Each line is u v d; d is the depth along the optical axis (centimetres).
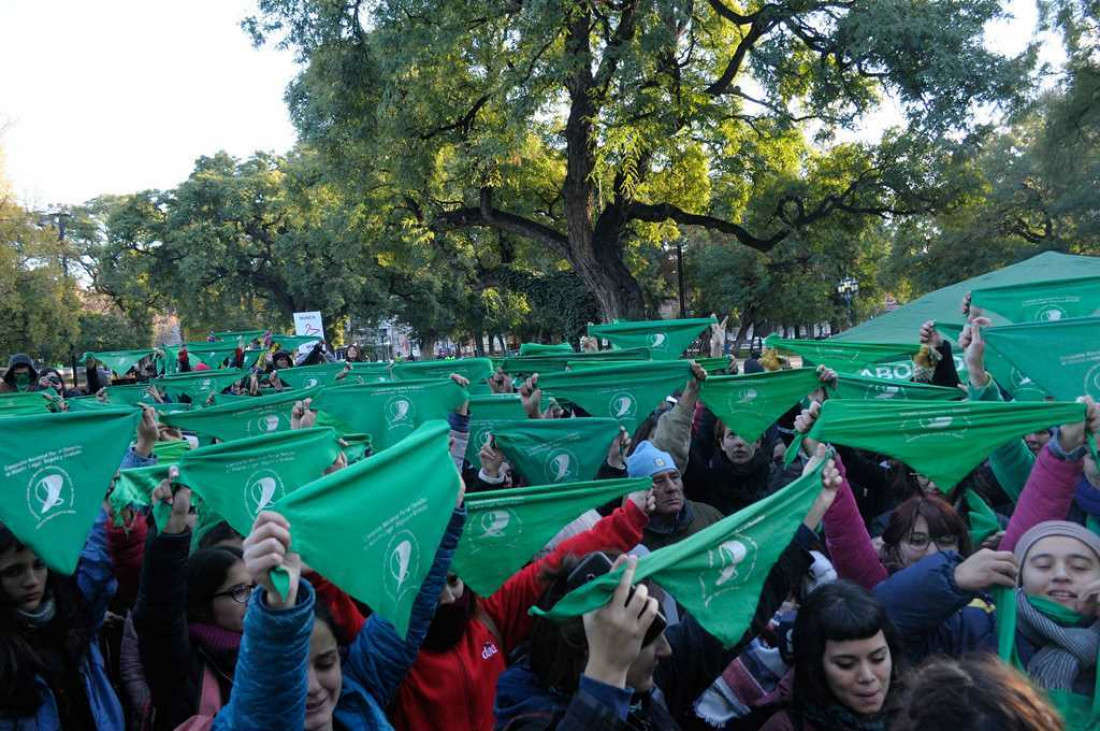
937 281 3625
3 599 274
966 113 1762
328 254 4853
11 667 260
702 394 554
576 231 2189
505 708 263
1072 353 424
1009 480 409
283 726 196
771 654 315
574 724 200
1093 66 2573
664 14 1714
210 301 5284
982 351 441
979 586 279
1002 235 3588
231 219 5112
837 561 342
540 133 2283
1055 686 273
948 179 2175
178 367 1627
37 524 288
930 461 350
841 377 564
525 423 524
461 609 302
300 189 2733
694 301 5128
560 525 321
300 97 2230
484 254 3331
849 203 2348
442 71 1989
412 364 822
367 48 1984
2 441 293
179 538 292
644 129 1822
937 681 179
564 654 253
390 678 274
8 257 3228
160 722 291
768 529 262
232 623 309
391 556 225
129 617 323
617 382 617
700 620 240
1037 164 3238
